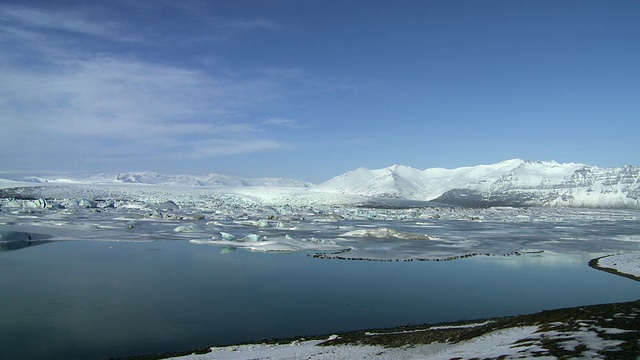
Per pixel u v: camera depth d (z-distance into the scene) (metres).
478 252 55.25
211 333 23.92
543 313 21.22
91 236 61.53
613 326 16.91
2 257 44.62
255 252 52.38
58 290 31.95
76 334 23.34
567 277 40.25
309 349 19.91
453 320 26.77
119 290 32.53
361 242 62.88
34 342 22.11
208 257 48.06
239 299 30.84
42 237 57.88
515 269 44.25
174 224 82.44
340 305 29.81
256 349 20.42
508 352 15.42
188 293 32.19
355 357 17.98
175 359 19.06
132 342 22.36
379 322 26.19
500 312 28.66
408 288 35.06
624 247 62.38
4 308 27.44
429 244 62.03
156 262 44.28
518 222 122.38
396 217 125.00
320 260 47.38
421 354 17.70
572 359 13.60
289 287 34.69
